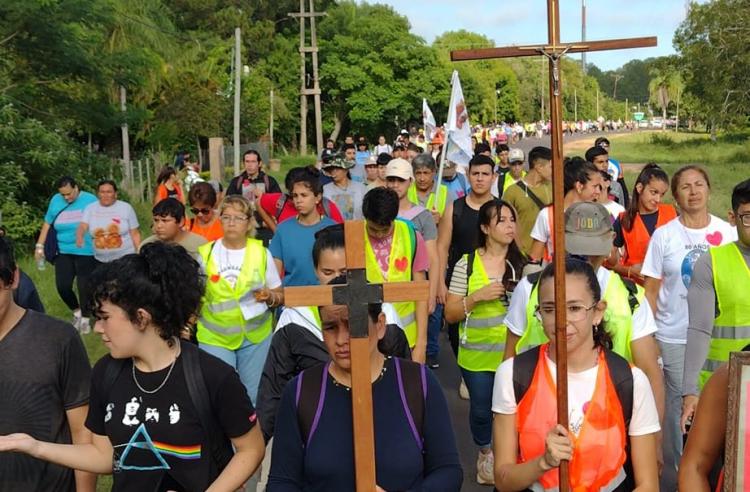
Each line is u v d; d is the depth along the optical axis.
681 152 48.50
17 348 3.40
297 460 3.03
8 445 3.11
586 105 133.62
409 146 15.23
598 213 4.31
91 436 3.46
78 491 3.47
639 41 3.02
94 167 18.73
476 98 83.31
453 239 7.98
